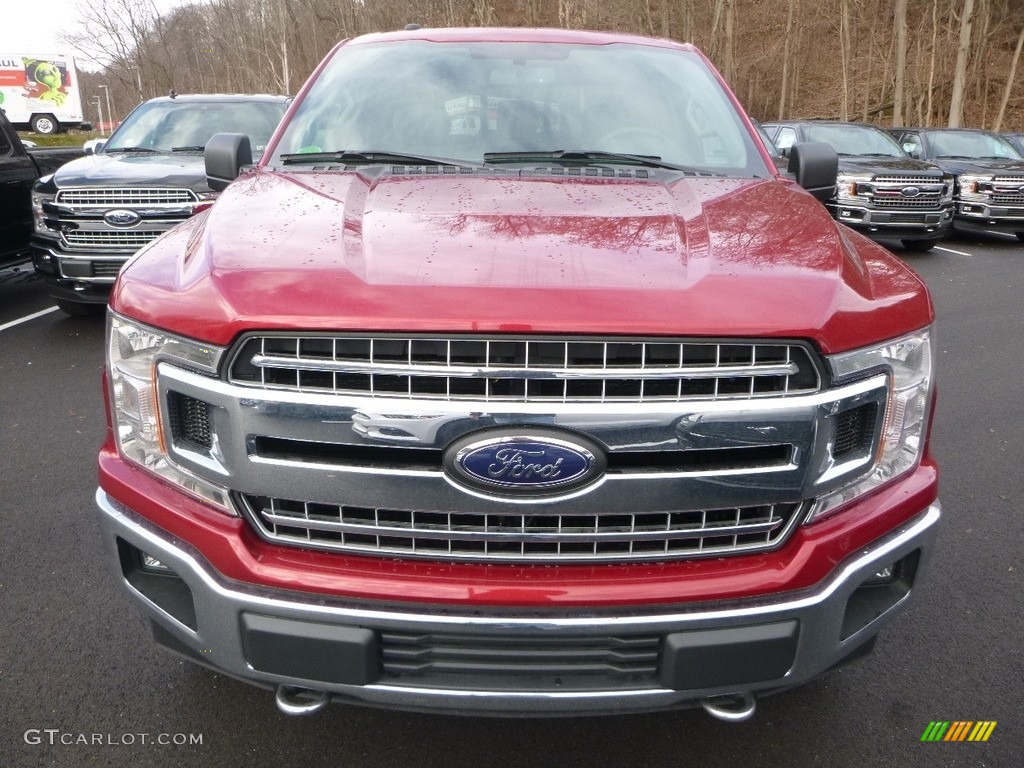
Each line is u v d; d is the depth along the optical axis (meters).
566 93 3.24
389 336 1.73
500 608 1.83
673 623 1.83
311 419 1.76
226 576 1.89
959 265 11.56
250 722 2.53
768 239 2.13
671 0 37.66
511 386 1.74
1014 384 6.00
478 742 2.46
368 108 3.19
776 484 1.84
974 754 2.45
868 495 2.02
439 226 2.13
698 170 2.93
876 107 39.94
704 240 2.10
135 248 6.61
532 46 3.47
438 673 1.88
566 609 1.82
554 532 1.83
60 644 2.88
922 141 15.48
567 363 1.74
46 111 35.84
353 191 2.47
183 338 1.86
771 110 45.38
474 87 3.25
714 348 1.77
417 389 1.75
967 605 3.22
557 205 2.34
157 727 2.50
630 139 3.08
